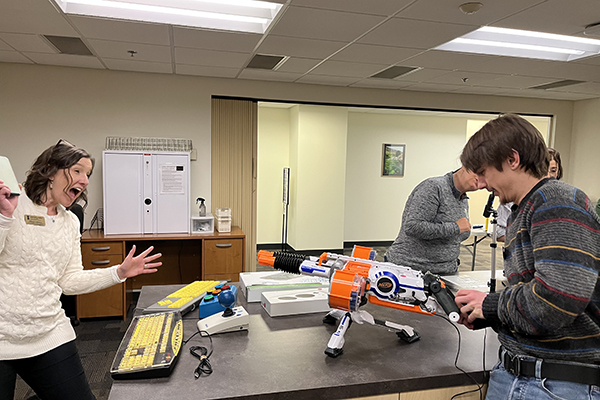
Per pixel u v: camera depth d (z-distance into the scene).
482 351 1.35
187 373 1.16
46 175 1.40
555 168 2.23
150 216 3.76
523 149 0.95
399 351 1.34
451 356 1.31
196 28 2.72
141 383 1.11
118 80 3.98
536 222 0.90
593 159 5.33
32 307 1.39
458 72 3.90
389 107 4.96
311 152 6.22
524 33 2.97
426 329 1.53
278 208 6.77
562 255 0.83
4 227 1.24
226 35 2.85
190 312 1.64
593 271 0.83
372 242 7.18
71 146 1.46
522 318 0.90
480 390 1.22
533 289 0.87
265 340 1.39
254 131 4.48
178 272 4.29
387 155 7.04
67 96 3.88
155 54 3.37
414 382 1.17
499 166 0.99
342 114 6.28
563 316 0.83
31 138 3.83
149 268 1.63
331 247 6.46
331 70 3.88
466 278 1.90
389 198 7.17
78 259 1.64
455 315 1.09
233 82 4.29
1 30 2.79
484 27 2.83
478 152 1.01
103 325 3.50
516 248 0.99
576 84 4.39
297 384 1.11
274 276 1.95
